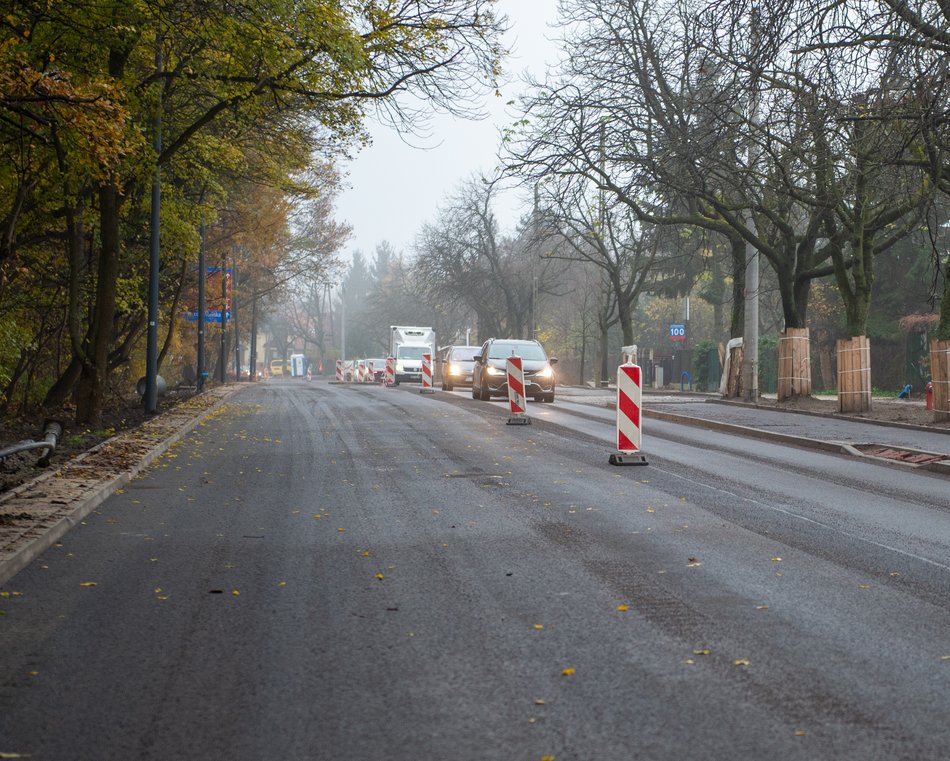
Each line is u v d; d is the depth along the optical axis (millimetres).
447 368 42156
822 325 48125
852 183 22594
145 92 19047
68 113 12305
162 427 20234
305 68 16766
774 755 4043
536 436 19359
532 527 9492
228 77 17688
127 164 18641
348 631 5922
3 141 16234
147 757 4086
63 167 16875
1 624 6090
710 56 19484
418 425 22078
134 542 8758
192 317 40469
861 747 4121
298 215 53719
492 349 33844
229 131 23438
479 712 4543
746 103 21969
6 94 11930
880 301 43250
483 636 5789
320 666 5250
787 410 26391
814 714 4492
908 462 14875
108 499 11227
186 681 5016
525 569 7633
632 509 10570
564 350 79625
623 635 5797
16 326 22641
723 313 66625
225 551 8367
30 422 22859
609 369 74875
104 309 21234
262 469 14141
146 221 25562
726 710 4547
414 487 12312
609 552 8289
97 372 21297
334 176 36906
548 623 6070
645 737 4230
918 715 4480
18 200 17078
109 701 4734
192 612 6379
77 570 7629
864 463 15141
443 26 16969
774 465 14719
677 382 56500
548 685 4910
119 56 18312
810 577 7348
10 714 4570
